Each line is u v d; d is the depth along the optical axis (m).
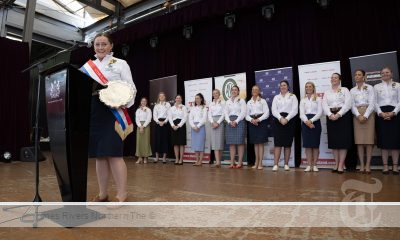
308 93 4.24
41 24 7.64
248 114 4.71
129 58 7.75
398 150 3.72
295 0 5.23
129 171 4.13
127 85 1.74
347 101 3.83
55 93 1.64
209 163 5.57
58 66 1.55
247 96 5.55
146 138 5.81
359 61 4.43
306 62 5.07
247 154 5.32
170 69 6.84
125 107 1.76
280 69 5.07
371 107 3.71
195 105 5.47
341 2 4.84
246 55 5.72
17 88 6.34
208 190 2.54
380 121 3.76
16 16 7.36
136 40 6.92
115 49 7.78
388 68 3.82
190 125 5.41
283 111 4.29
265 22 5.55
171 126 5.55
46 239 1.31
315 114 4.09
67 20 8.08
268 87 5.15
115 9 7.50
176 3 6.53
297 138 4.90
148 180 3.19
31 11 6.60
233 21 5.66
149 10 7.14
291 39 5.27
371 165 4.23
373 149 4.22
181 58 6.66
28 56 6.54
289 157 4.41
